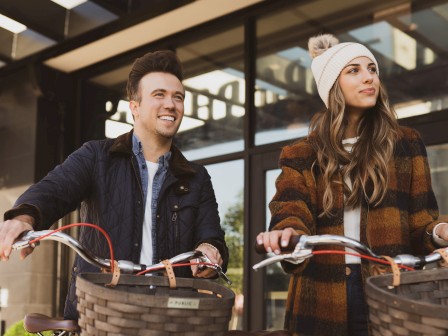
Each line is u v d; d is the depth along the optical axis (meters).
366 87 1.70
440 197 3.90
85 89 6.23
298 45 4.77
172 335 1.16
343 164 1.68
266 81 4.89
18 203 1.60
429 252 1.63
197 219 1.91
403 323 1.04
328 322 1.58
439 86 4.01
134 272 1.39
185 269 1.84
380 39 4.36
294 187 1.64
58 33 5.64
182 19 5.28
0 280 6.00
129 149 1.88
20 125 6.20
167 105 1.88
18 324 4.73
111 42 5.68
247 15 5.05
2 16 5.39
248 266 4.66
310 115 4.57
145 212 1.86
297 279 1.66
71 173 1.77
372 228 1.62
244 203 4.75
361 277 1.58
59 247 5.93
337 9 4.62
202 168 1.99
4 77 6.40
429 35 4.12
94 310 1.18
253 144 4.83
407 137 1.73
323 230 1.65
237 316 4.69
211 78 5.23
